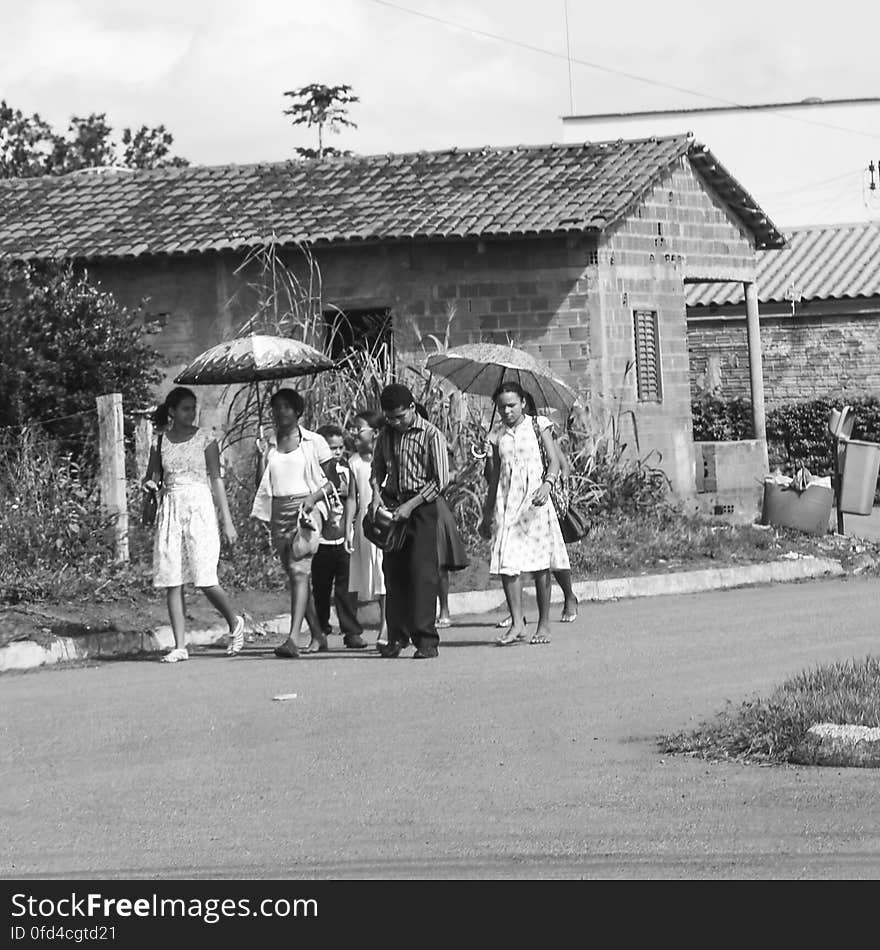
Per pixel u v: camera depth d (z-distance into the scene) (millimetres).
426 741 12461
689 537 25688
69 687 15547
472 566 22656
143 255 29766
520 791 10797
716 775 11109
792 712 12125
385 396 16891
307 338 27469
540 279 29469
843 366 45156
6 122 69062
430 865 9148
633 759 11672
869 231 48625
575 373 29406
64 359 24781
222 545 20828
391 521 16766
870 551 27375
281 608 20141
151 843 9828
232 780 11367
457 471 24203
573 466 27188
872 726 11805
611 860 9133
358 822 10125
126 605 18984
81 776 11656
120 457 20062
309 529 17375
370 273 29875
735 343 45750
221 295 30172
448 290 29672
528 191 30469
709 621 19281
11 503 19625
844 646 16859
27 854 9695
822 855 9109
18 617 17797
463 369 23375
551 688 14648
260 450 23125
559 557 17703
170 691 15070
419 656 16859
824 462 44219
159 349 30391
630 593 22938
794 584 24422
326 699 14398
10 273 25203
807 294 44750
